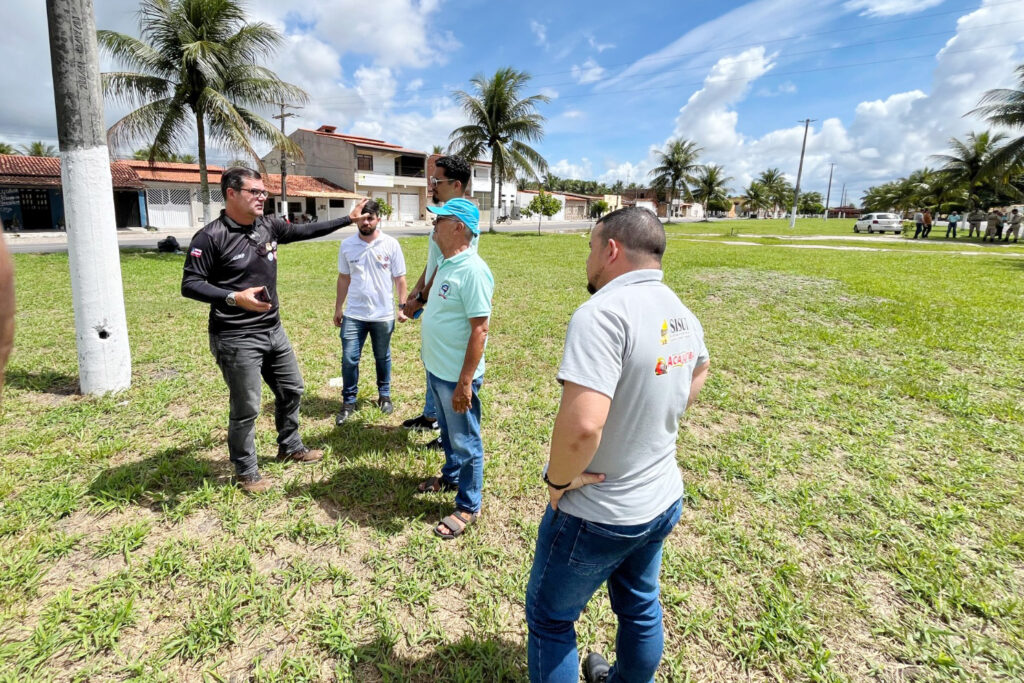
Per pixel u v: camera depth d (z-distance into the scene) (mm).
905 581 2721
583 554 1606
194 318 8188
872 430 4492
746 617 2496
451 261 2814
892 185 78688
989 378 5797
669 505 1654
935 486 3605
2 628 2305
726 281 12719
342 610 2465
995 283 12633
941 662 2236
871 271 14898
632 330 1469
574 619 1789
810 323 8461
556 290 11500
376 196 46375
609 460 1566
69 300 9227
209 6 16297
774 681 2178
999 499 3439
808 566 2855
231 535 2971
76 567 2695
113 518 3092
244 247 3076
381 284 4430
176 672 2148
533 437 4281
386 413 4703
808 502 3402
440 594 2617
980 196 46531
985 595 2596
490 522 3170
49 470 3525
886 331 7918
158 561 2689
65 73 4359
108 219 4750
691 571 2766
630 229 1610
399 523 3109
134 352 6320
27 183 27812
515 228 46750
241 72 17969
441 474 3508
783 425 4621
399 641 2328
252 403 3227
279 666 2189
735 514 3301
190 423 4316
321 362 6129
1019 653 2281
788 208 107375
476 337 2742
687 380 1638
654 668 1798
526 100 32406
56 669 2129
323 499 3354
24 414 4438
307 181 42594
